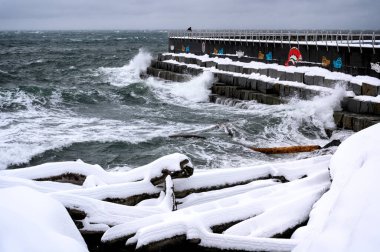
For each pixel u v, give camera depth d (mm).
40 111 17328
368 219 3086
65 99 19859
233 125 14367
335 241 3078
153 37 154625
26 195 3975
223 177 6383
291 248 4484
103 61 47719
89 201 5191
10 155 11133
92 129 14336
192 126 15148
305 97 16984
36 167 6285
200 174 6277
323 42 20906
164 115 17500
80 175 6340
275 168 6785
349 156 5707
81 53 62344
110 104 20188
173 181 6043
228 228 5078
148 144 12508
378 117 13727
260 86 19938
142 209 5426
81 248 3334
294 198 5551
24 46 83875
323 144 12828
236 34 30109
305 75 18172
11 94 19000
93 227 5070
